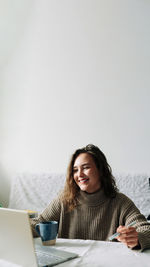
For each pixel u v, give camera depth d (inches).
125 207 48.5
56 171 104.3
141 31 96.6
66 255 34.2
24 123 109.9
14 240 31.2
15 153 110.3
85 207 49.2
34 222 48.8
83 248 37.8
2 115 113.0
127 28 98.3
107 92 99.3
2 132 112.5
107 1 101.2
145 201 85.5
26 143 109.1
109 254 35.0
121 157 96.0
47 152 106.0
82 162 48.5
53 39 107.9
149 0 95.8
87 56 102.8
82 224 48.9
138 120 94.8
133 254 34.9
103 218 48.5
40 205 97.1
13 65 113.0
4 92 113.5
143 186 87.0
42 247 37.7
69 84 104.5
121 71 98.0
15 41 112.6
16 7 110.7
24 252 30.6
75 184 50.3
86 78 102.3
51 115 106.3
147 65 95.1
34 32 110.4
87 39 103.2
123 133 96.3
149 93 94.2
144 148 93.6
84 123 101.5
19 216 29.9
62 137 104.2
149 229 40.1
